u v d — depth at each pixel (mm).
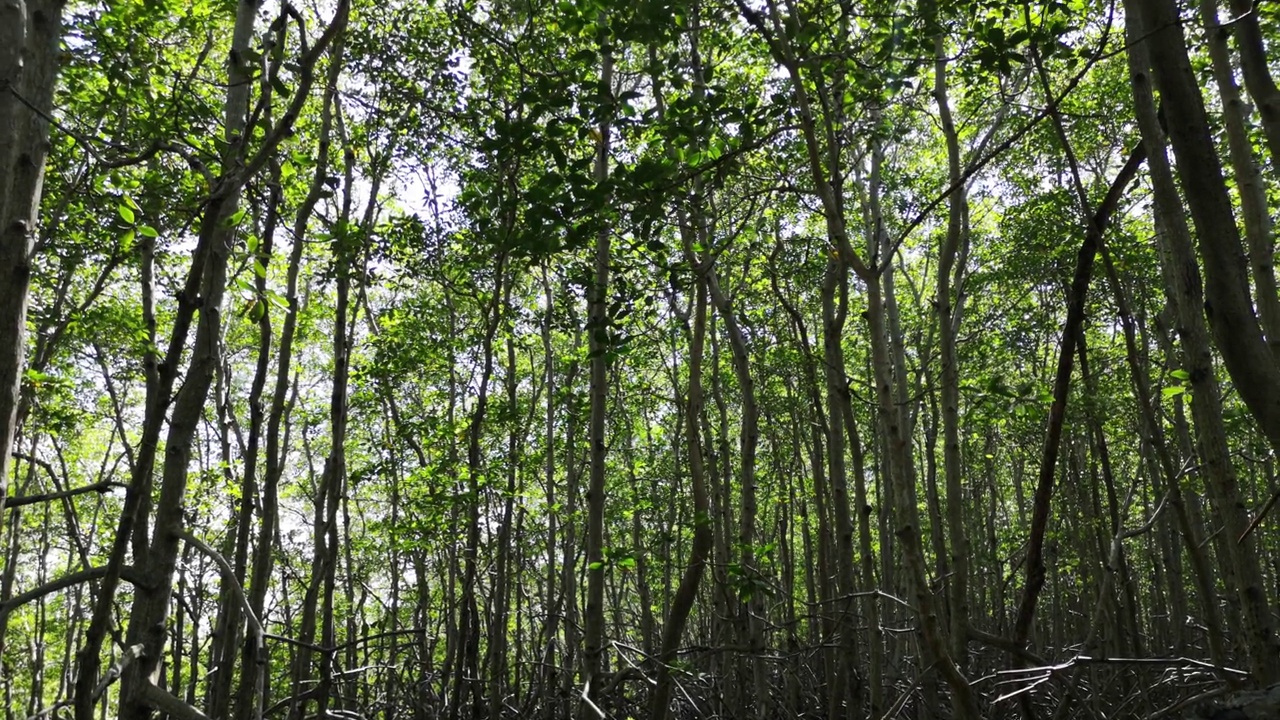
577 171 4609
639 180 4535
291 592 14773
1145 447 12312
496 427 12227
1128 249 10102
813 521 22906
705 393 16000
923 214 4137
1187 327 4211
